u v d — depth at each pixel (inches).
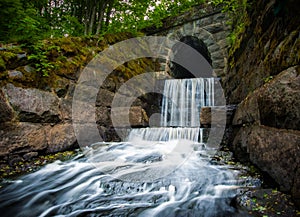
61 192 130.5
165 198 117.9
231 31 334.6
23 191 132.0
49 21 339.6
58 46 221.1
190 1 408.5
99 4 350.9
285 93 103.9
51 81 201.5
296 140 94.0
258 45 177.6
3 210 112.3
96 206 113.0
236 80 248.4
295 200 93.6
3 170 155.6
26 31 199.2
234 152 188.9
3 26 218.5
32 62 195.2
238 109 194.1
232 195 115.9
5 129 161.3
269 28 156.5
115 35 321.1
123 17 390.3
